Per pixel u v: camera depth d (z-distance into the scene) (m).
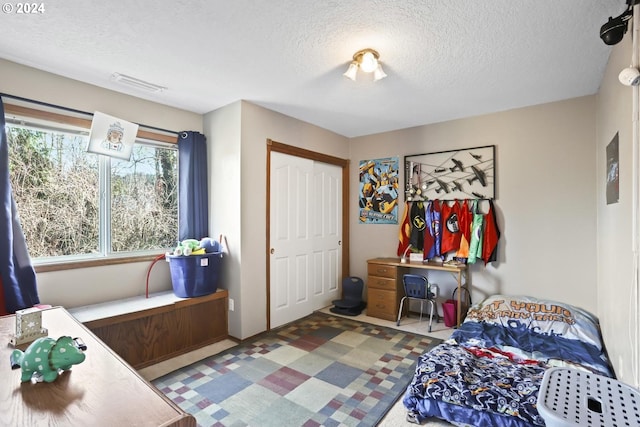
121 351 2.47
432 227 3.83
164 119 3.21
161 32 1.96
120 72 2.51
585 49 2.15
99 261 2.76
